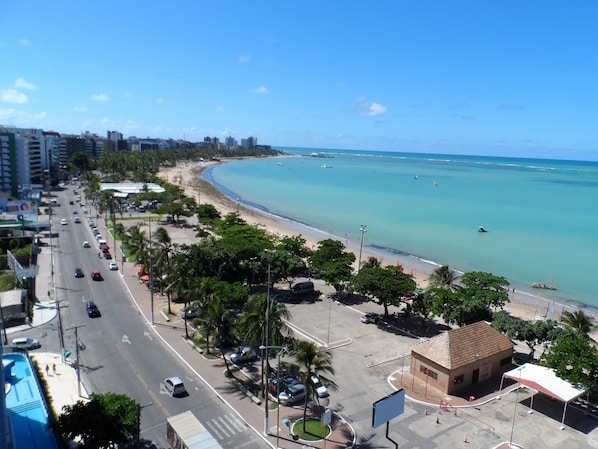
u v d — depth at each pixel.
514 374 47.62
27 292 72.31
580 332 57.25
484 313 63.81
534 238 146.12
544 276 106.69
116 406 36.00
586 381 43.56
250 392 47.72
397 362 56.91
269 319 46.66
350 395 48.56
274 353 49.06
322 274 79.44
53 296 76.25
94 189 179.50
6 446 29.94
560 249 131.75
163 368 52.88
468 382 51.69
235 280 76.62
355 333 65.50
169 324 66.12
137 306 73.25
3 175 191.12
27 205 119.50
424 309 67.56
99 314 69.00
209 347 58.53
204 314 52.62
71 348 57.31
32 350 56.94
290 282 84.50
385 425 43.00
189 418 38.03
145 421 42.25
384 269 74.44
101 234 125.44
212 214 150.00
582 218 184.62
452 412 46.00
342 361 56.38
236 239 95.06
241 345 57.44
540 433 42.75
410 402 47.62
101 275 88.25
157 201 178.62
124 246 106.12
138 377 50.56
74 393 46.69
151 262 70.88
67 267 93.19
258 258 80.75
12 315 64.81
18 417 42.06
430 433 42.16
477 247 133.25
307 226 161.00
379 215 186.38
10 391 46.31
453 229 159.00
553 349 48.50
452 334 52.56
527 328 56.62
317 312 73.50
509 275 107.12
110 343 59.22
